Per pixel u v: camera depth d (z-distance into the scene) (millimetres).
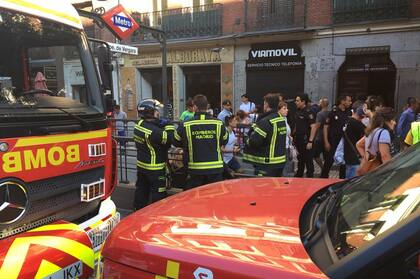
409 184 1793
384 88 13578
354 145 6348
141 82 18578
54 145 3111
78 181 3391
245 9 15320
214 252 1696
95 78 3809
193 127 4891
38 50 3363
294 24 14445
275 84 15094
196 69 17094
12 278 2506
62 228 3006
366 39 13273
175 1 17156
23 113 2914
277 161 5305
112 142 3969
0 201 2703
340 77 14086
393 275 1366
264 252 1670
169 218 2129
